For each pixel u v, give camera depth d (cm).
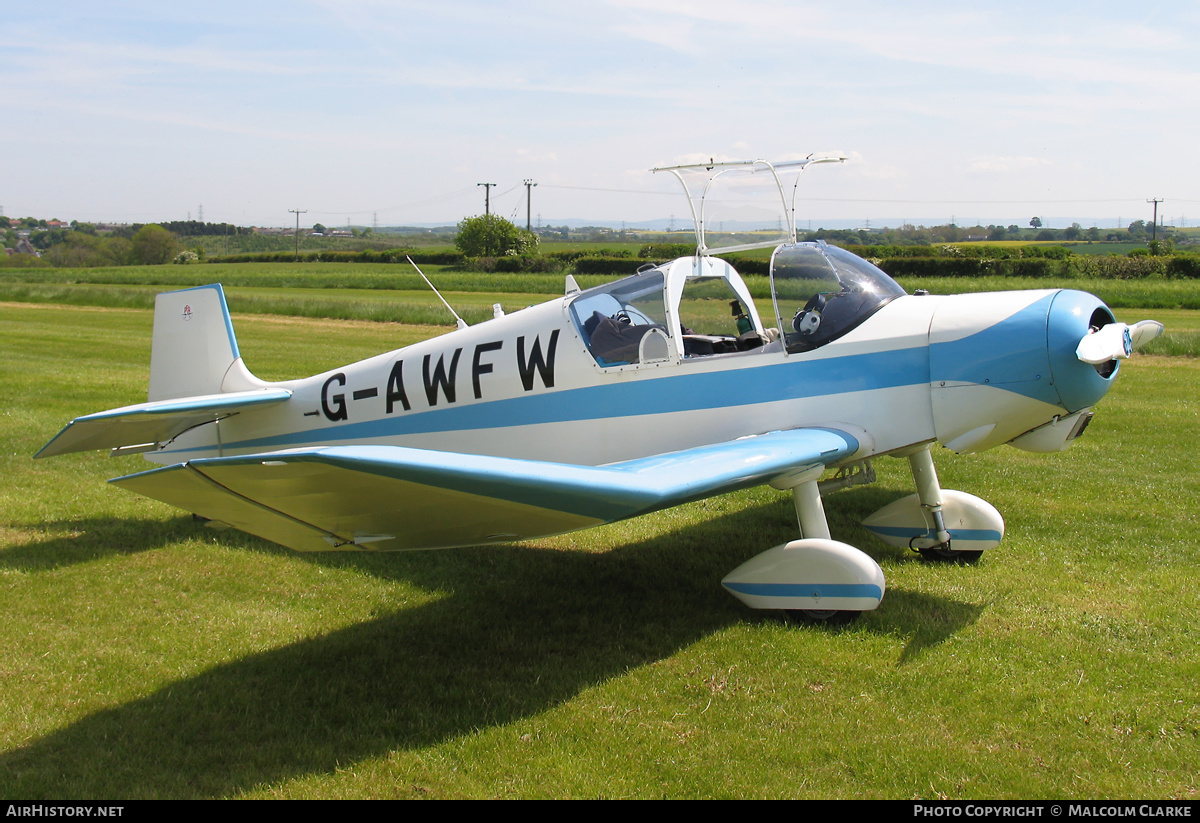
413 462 288
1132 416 938
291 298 3053
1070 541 530
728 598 453
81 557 519
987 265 3988
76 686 361
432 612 441
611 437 477
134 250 10012
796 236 508
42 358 1403
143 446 596
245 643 404
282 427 582
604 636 407
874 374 433
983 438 425
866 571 398
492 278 4381
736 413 450
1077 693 341
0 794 288
